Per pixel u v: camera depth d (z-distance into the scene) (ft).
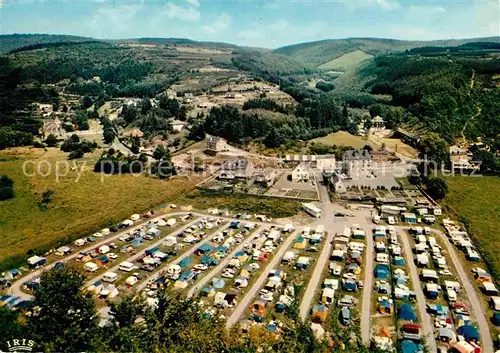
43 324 176.45
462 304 284.82
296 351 150.10
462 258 356.79
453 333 250.57
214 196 524.11
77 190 501.56
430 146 633.61
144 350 163.84
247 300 293.84
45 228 406.62
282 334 167.63
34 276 323.57
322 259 355.36
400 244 384.06
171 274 325.62
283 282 317.01
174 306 188.75
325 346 151.53
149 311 190.08
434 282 317.22
